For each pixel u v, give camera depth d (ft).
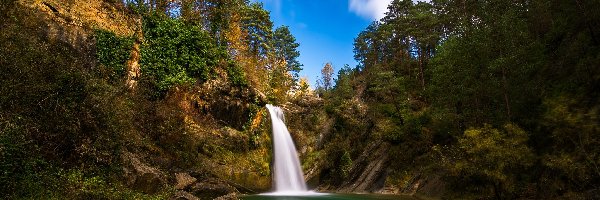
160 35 73.77
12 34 36.09
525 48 57.16
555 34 61.98
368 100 134.51
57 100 35.17
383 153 99.91
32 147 32.30
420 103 110.52
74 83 37.76
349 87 153.07
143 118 60.18
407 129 94.63
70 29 57.52
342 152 115.24
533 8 68.28
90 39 60.70
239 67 92.58
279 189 95.91
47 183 30.40
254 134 92.63
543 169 47.34
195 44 80.18
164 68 72.08
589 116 39.83
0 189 27.02
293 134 119.96
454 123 71.46
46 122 34.88
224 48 91.45
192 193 56.70
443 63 76.74
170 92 71.36
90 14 62.95
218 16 97.66
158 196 40.27
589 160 37.73
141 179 41.63
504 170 47.93
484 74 59.93
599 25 51.65
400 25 137.18
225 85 85.10
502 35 57.62
